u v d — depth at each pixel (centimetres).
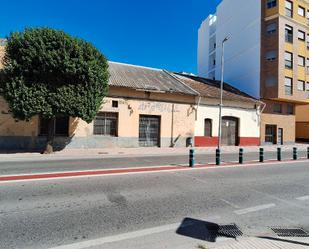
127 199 664
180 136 2383
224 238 461
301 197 754
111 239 442
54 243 421
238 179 961
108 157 1545
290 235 484
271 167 1291
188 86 2559
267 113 3031
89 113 1606
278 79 2897
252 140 2877
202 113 2514
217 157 1301
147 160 1441
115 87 2083
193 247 420
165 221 530
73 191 717
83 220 518
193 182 880
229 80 3600
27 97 1454
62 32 1533
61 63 1476
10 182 799
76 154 1652
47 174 934
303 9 3197
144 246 421
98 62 1638
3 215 531
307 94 3180
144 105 2217
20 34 1506
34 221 505
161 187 795
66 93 1516
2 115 1775
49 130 1647
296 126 3997
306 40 3197
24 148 1812
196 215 571
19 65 1459
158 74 2766
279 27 2930
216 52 3991
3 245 410
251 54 3188
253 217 576
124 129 2130
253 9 3192
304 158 1759
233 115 2730
